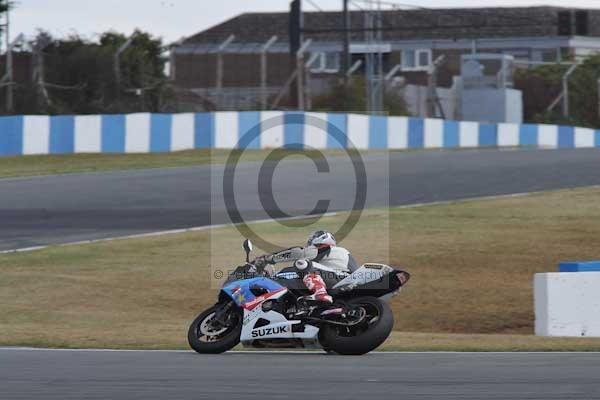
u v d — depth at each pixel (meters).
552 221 67.94
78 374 24.95
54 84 116.56
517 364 26.48
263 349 32.53
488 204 74.81
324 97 142.50
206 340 30.78
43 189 78.81
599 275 38.78
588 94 174.88
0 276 51.00
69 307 45.56
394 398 21.23
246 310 29.97
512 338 35.25
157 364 27.02
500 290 50.16
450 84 195.38
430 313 46.50
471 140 135.62
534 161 105.19
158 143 103.94
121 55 121.38
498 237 62.53
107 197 75.38
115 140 101.75
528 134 145.50
